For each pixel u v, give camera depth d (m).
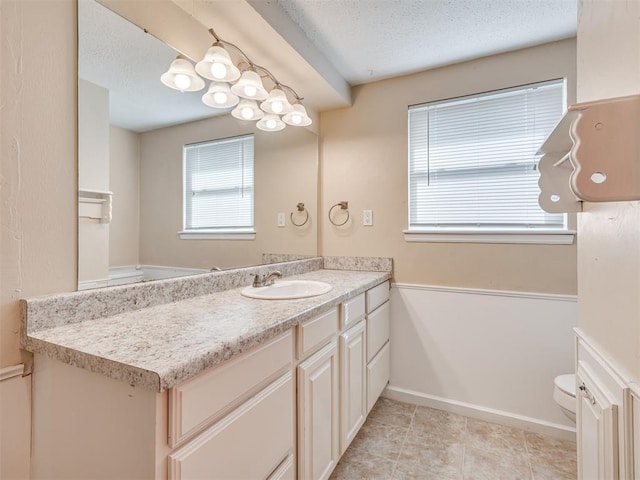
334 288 1.72
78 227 1.11
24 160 0.97
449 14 1.67
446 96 2.21
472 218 2.17
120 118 1.25
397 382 2.36
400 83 2.34
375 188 2.42
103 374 0.78
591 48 0.96
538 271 2.00
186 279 1.48
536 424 1.98
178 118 1.48
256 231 1.98
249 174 1.94
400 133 2.34
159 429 0.73
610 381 0.82
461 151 2.20
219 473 0.86
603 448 0.86
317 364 1.36
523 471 1.66
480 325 2.13
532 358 2.01
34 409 0.97
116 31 1.22
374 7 1.61
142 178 1.34
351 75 2.31
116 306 1.18
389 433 1.98
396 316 2.36
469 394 2.16
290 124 2.11
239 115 1.84
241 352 0.93
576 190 0.68
